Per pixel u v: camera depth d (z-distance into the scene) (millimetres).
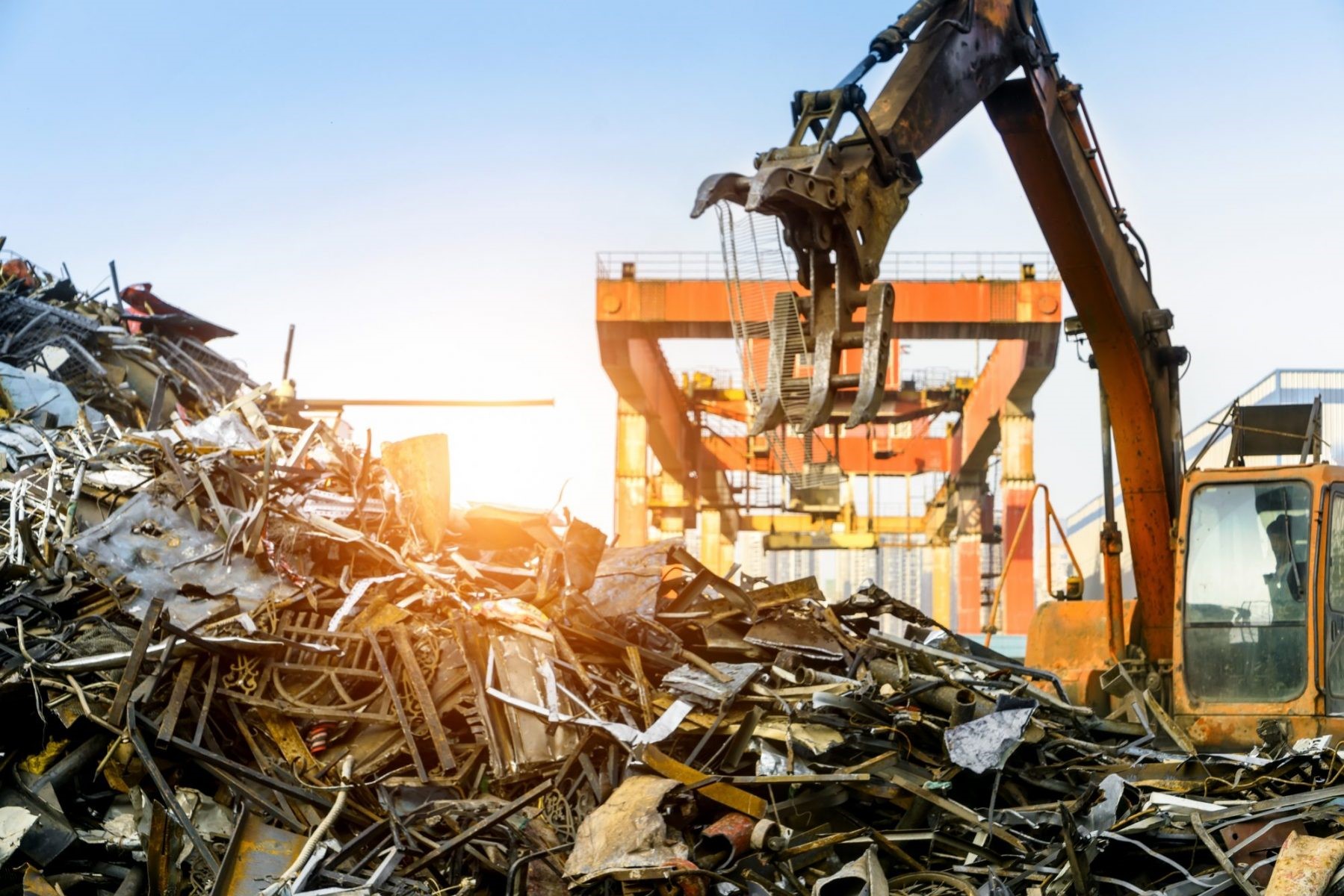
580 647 10945
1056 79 13172
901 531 58375
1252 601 11750
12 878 8406
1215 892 8203
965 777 10008
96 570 10188
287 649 9977
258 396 13219
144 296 19516
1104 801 9242
